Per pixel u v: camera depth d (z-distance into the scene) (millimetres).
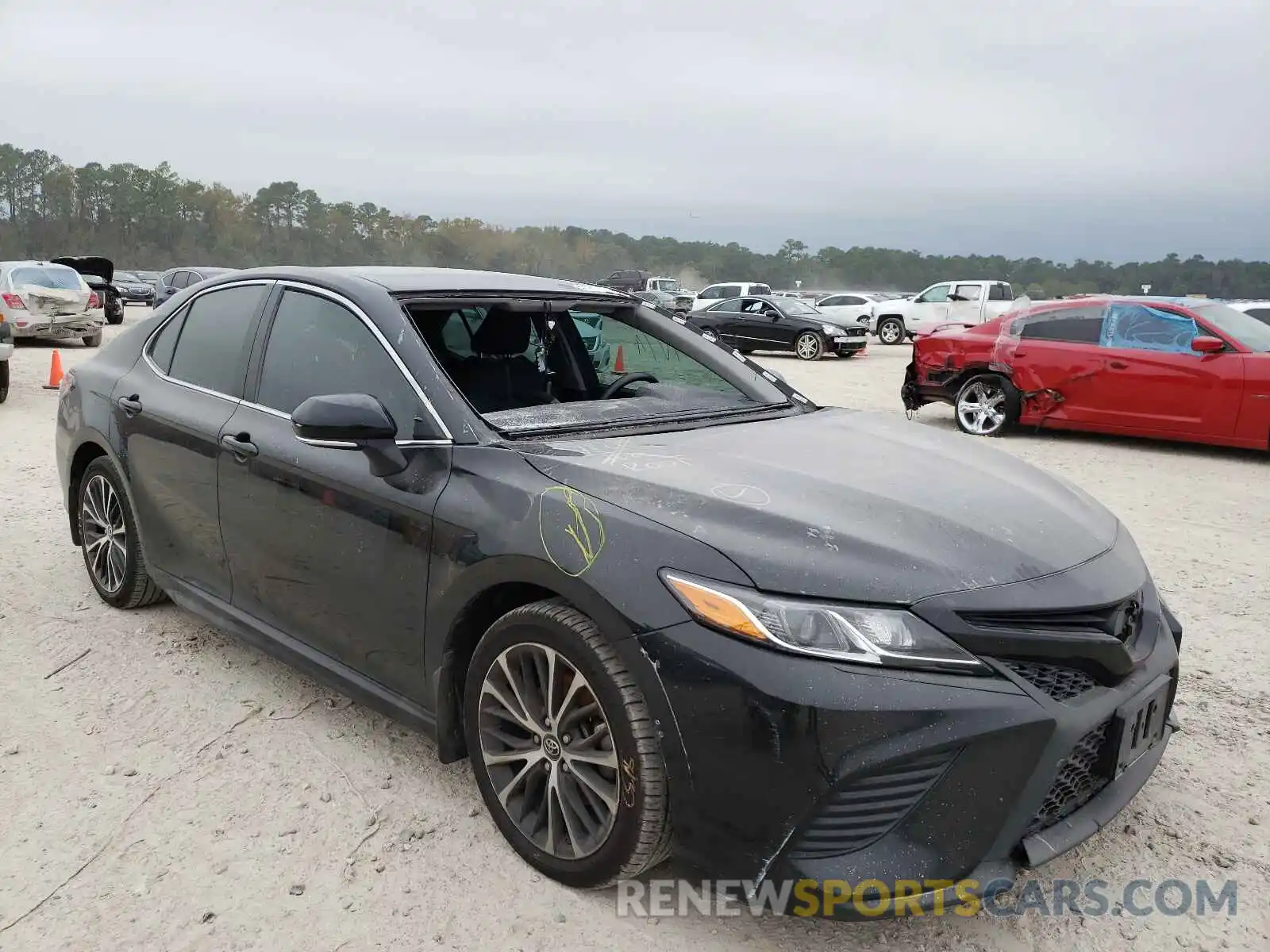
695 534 2256
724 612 2111
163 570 3881
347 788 2949
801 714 2010
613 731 2270
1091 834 2234
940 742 2010
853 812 2047
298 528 3070
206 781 2971
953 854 2074
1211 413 9047
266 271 3617
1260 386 8750
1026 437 10422
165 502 3715
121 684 3627
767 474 2588
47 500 6363
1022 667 2168
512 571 2447
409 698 2855
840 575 2133
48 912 2369
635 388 3715
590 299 3775
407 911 2400
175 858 2592
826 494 2475
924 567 2182
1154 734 2486
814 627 2064
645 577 2223
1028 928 2398
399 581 2762
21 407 10602
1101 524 2727
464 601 2584
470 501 2598
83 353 17125
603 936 2324
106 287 24422
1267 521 6633
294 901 2428
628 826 2266
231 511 3346
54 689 3570
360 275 3346
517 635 2473
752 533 2250
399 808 2848
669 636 2152
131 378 4016
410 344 2945
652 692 2176
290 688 3625
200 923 2340
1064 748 2125
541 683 2467
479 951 2268
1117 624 2314
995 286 28156
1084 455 9305
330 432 2646
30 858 2582
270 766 3068
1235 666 4051
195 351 3766
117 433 3949
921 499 2525
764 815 2072
